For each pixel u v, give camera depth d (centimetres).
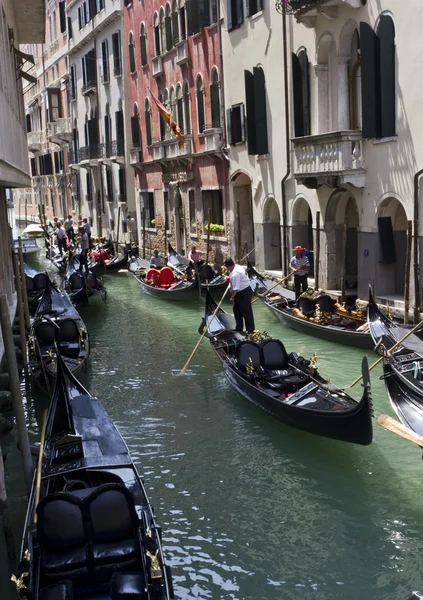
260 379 1096
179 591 676
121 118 3462
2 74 1188
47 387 1179
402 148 1475
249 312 1437
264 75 2050
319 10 1656
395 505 811
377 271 1614
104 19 3469
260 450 975
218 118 2391
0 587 693
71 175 4547
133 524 619
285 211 2012
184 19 2589
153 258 2442
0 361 1254
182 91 2686
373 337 1302
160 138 2973
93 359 1507
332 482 873
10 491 895
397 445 963
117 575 574
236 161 2305
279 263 2200
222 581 689
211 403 1173
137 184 3400
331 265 1839
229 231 2414
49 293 1878
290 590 673
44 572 595
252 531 774
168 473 922
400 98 1466
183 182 2772
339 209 1800
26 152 2273
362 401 839
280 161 2020
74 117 4309
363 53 1523
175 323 1839
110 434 848
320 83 1773
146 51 3048
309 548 738
